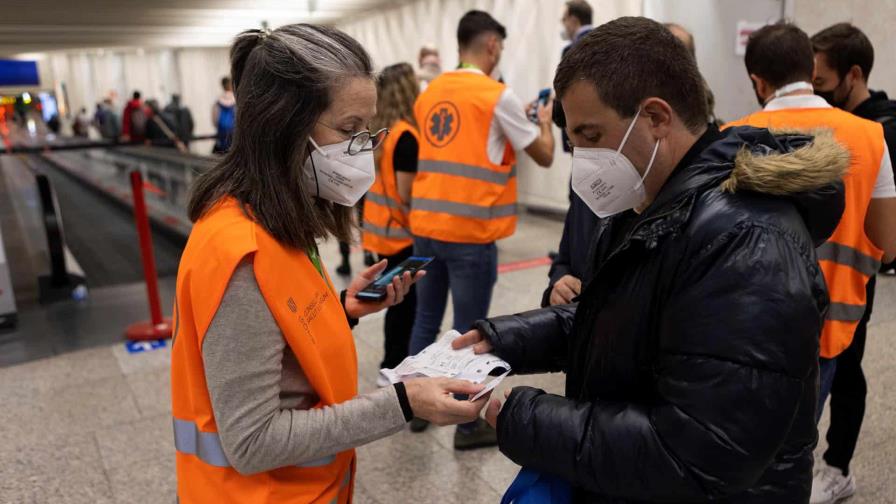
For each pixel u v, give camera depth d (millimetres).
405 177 2963
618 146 952
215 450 1048
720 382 801
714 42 5141
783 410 795
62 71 23328
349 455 1207
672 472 847
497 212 2652
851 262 1783
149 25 8891
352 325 1478
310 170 1068
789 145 998
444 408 1045
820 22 4836
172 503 2354
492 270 2738
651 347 938
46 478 2523
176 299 1070
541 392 1032
